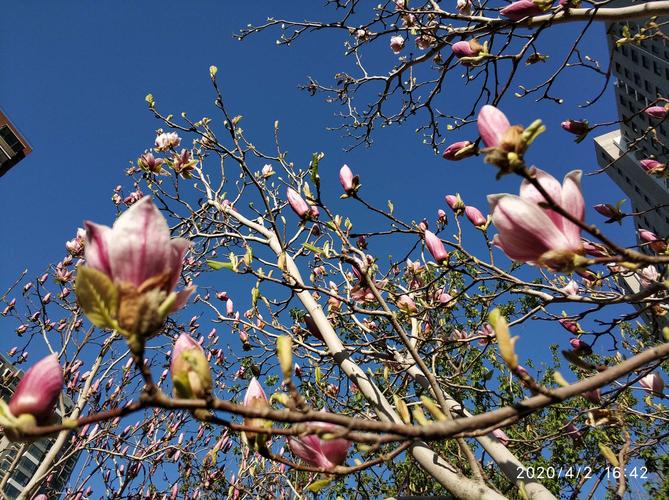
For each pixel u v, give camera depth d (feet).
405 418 1.53
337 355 3.24
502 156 1.32
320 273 4.96
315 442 1.46
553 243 1.39
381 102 5.62
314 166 2.77
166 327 6.02
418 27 4.27
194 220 5.26
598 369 1.76
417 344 3.37
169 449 6.25
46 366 1.12
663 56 36.09
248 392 1.39
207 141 4.63
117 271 1.06
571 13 3.09
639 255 1.33
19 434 1.03
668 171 3.16
